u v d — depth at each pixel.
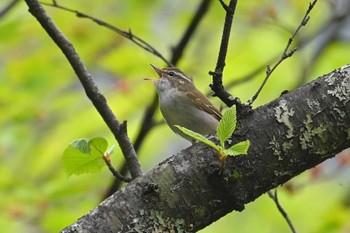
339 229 11.41
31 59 11.43
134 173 7.04
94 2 12.03
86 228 5.13
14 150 11.41
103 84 12.62
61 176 11.38
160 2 12.85
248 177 5.25
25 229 10.36
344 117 5.29
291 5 13.00
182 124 10.34
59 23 11.71
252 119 5.37
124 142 7.14
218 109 10.60
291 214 12.90
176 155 5.35
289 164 5.32
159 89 10.47
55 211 9.97
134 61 11.84
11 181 10.97
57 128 11.70
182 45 10.46
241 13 12.51
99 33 11.71
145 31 12.09
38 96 11.23
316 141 5.31
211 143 5.01
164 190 5.22
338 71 5.43
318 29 13.13
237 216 13.58
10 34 11.41
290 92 5.48
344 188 13.12
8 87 11.07
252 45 12.94
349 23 13.52
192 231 5.23
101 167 6.25
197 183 5.22
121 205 5.20
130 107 11.84
